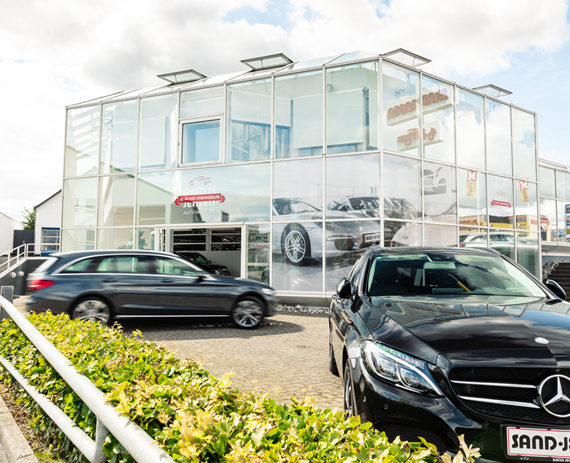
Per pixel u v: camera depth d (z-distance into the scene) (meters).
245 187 14.59
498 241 16.25
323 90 13.84
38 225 41.19
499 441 2.47
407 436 2.62
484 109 16.23
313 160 13.77
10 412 4.03
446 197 14.69
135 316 8.56
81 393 2.14
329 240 13.38
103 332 4.88
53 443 3.20
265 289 9.60
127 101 16.47
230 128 14.99
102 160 16.64
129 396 2.11
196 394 2.28
